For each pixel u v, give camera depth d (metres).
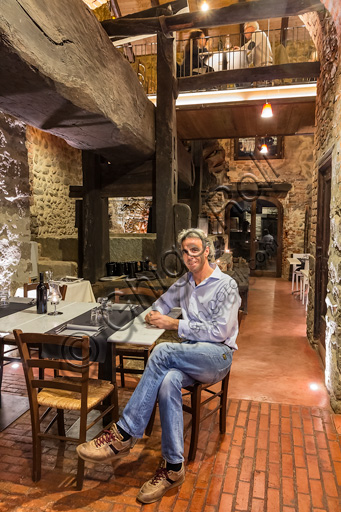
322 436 2.64
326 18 3.83
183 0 4.08
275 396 3.26
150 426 2.62
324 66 3.98
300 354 4.41
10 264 4.73
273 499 2.03
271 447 2.50
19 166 4.85
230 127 6.16
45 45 2.08
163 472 2.04
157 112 4.31
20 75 2.04
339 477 2.22
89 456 2.00
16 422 2.79
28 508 1.94
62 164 8.62
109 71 2.96
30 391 2.08
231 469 2.27
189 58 6.49
